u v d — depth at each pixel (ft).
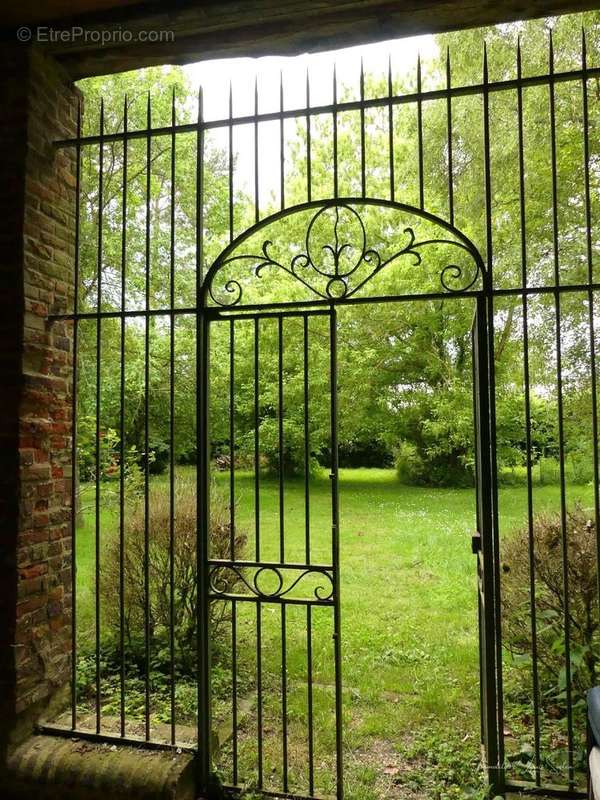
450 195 7.91
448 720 10.29
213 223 34.96
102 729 9.09
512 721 9.98
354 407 40.04
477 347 8.11
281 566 8.05
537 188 22.80
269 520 28.78
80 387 25.62
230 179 8.64
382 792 8.38
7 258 8.94
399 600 16.84
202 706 8.37
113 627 13.10
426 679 11.81
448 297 7.91
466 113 26.81
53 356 9.59
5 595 8.63
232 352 8.48
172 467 8.73
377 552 22.50
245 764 9.14
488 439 7.85
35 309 9.15
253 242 35.29
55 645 9.51
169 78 29.78
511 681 11.29
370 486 42.14
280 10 8.37
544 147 22.59
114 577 13.15
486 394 7.91
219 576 12.73
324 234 35.60
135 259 29.68
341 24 8.53
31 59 9.05
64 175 10.00
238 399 35.94
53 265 9.66
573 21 21.15
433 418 40.11
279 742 9.83
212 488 16.49
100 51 9.41
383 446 51.19
